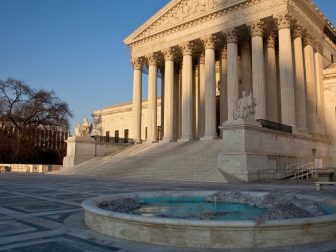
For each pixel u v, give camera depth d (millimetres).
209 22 46594
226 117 49062
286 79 38344
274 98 43812
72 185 24797
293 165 35000
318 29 47906
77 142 48219
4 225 9594
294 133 37094
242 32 45156
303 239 7406
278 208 8734
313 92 43812
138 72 56562
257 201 12344
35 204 14203
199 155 35594
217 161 31500
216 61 57531
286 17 39125
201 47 51281
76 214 11414
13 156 65000
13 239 7961
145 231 7602
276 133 33875
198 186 23594
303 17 42875
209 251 6855
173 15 51094
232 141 30359
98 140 51188
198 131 52844
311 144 40469
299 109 40500
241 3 42719
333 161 45406
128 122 83250
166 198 13578
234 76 42719
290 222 7230
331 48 53594
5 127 66062
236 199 13086
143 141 55625
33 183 27188
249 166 29281
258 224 7043
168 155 39281
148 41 55062
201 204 12758
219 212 10953
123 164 40250
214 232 7094
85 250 7004
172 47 51625
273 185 25125
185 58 49500
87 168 43375
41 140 70938
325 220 7629
